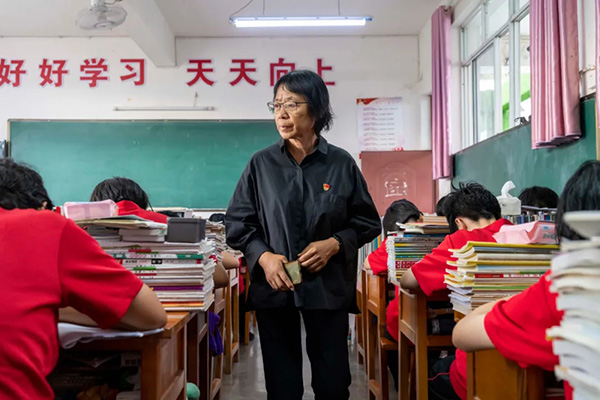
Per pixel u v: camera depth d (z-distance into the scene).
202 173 5.90
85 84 5.88
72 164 5.83
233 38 5.97
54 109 5.85
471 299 1.30
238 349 3.82
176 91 5.92
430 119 5.94
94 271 0.98
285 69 5.97
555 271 0.56
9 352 0.86
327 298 1.58
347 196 1.65
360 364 3.42
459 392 1.58
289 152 1.67
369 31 5.90
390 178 5.78
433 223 2.19
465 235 1.69
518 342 0.89
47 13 5.26
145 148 5.89
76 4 5.06
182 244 1.36
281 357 1.64
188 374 1.84
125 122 5.88
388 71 6.00
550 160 3.25
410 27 5.83
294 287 1.55
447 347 1.94
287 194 1.61
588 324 0.52
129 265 1.37
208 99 5.94
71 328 1.10
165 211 2.73
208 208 5.89
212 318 2.45
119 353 1.30
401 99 5.97
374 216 1.72
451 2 5.12
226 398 2.80
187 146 5.91
